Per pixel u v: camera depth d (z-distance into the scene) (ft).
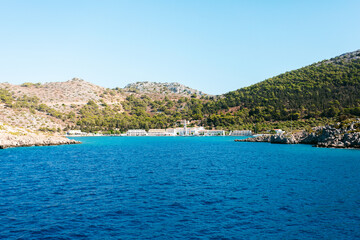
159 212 117.70
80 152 428.15
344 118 509.35
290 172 217.15
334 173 210.18
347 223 104.22
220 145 604.08
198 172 221.46
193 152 424.05
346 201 132.05
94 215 114.01
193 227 101.19
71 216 112.78
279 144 594.24
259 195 144.25
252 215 113.39
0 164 274.57
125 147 554.87
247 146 554.87
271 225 102.83
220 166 256.52
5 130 583.17
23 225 102.99
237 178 193.26
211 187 164.25
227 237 92.73
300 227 100.83
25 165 266.98
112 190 156.97
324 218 109.50
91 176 203.31
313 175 202.28
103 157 348.38
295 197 139.95
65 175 207.92
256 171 224.12
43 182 180.34
